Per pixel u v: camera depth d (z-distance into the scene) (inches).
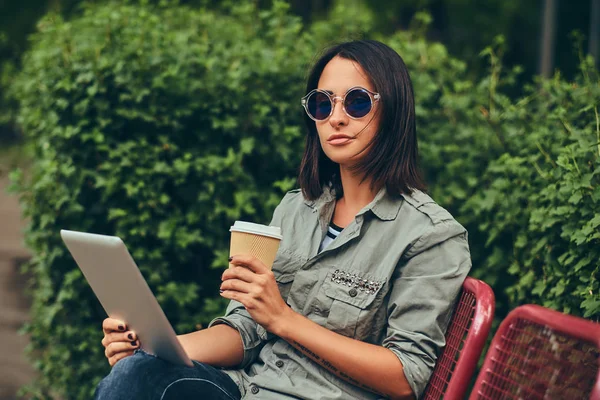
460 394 80.7
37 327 184.7
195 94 169.2
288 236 101.9
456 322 88.8
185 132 170.9
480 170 167.8
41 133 178.1
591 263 113.7
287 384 91.8
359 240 95.0
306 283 95.4
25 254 361.1
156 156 164.7
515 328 77.6
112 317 89.8
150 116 164.1
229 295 87.2
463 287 89.2
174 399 83.2
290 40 186.5
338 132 95.7
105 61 161.0
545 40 305.6
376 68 95.7
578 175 116.4
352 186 98.9
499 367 77.7
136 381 83.4
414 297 89.0
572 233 116.8
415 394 87.1
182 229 164.9
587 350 68.2
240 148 171.5
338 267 94.5
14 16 690.2
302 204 104.4
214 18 203.9
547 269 128.0
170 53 169.2
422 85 183.0
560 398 69.5
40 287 184.4
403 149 96.2
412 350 86.9
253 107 170.6
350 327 92.2
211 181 166.2
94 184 165.6
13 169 181.3
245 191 168.2
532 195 137.5
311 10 440.1
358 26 206.1
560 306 119.8
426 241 90.5
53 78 164.2
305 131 176.6
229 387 91.1
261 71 172.1
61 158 163.2
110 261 80.5
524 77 486.6
